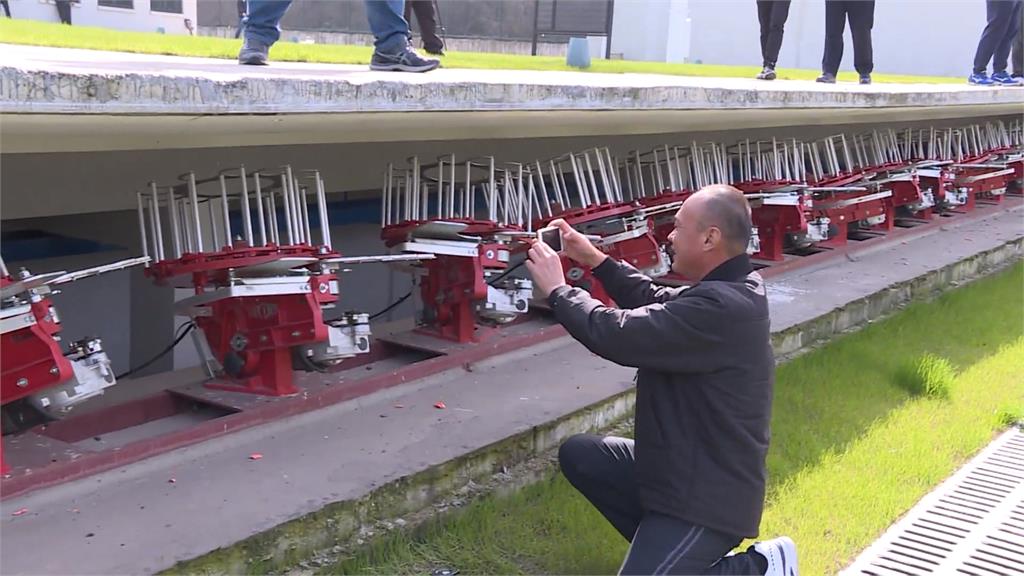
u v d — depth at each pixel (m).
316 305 3.31
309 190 4.40
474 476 3.21
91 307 4.73
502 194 4.84
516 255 5.18
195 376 3.78
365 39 15.23
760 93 5.09
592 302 2.40
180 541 2.47
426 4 7.21
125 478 2.84
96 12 14.27
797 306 5.43
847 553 3.05
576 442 2.78
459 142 4.95
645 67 9.57
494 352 4.22
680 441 2.33
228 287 3.17
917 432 4.01
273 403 3.33
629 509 2.71
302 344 3.36
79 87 2.37
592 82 4.34
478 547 2.86
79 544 2.44
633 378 4.07
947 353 5.24
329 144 4.39
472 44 15.65
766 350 2.34
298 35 15.49
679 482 2.32
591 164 5.44
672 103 4.45
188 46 6.29
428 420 3.46
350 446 3.18
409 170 4.13
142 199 3.65
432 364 3.91
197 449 3.05
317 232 5.48
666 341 2.25
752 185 6.03
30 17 13.07
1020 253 8.25
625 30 15.77
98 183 3.67
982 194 10.19
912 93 6.90
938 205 8.80
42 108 2.31
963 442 3.95
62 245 4.86
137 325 4.86
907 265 6.84
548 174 5.49
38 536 2.47
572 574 2.78
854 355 4.95
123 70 2.65
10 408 2.75
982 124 10.06
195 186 3.51
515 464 3.37
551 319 4.91
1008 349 5.34
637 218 4.68
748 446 2.31
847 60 16.48
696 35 17.77
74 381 2.72
